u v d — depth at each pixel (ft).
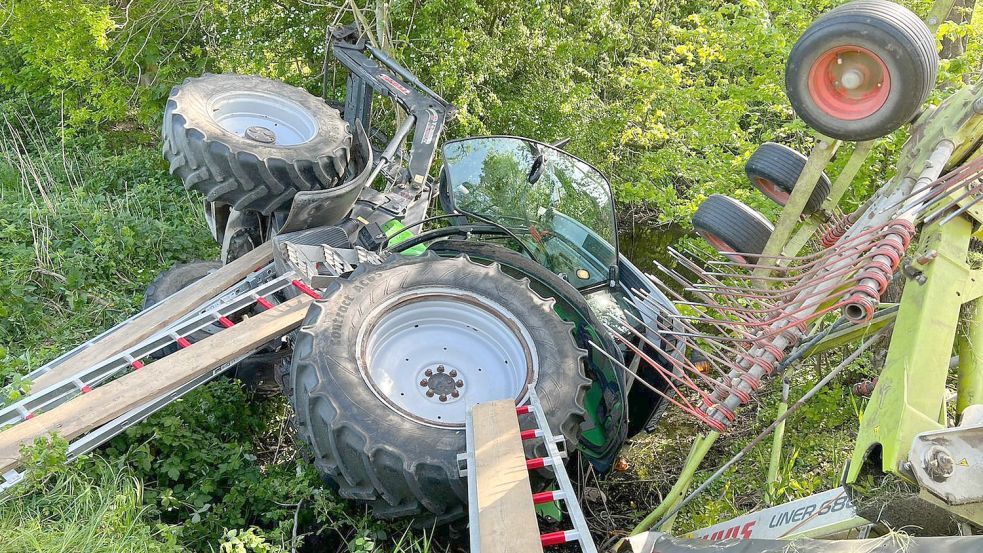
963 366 10.46
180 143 14.98
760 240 13.70
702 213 14.05
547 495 9.30
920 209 10.17
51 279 18.34
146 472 11.89
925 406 8.82
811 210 13.73
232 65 28.14
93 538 9.70
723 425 11.50
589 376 14.08
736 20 22.81
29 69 28.45
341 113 20.26
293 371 11.82
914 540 7.79
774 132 24.35
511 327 12.69
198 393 13.60
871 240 10.14
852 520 9.32
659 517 12.48
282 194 15.25
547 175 17.13
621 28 32.35
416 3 27.68
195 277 17.17
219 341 12.46
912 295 9.73
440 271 13.07
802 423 16.42
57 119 28.60
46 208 20.81
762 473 15.20
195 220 22.86
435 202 19.98
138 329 13.70
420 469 10.61
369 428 10.81
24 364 14.03
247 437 14.20
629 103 31.60
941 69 19.21
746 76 26.73
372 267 13.03
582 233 17.02
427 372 12.54
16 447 10.19
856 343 15.25
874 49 9.86
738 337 12.53
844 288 10.65
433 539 12.46
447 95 27.84
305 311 13.26
